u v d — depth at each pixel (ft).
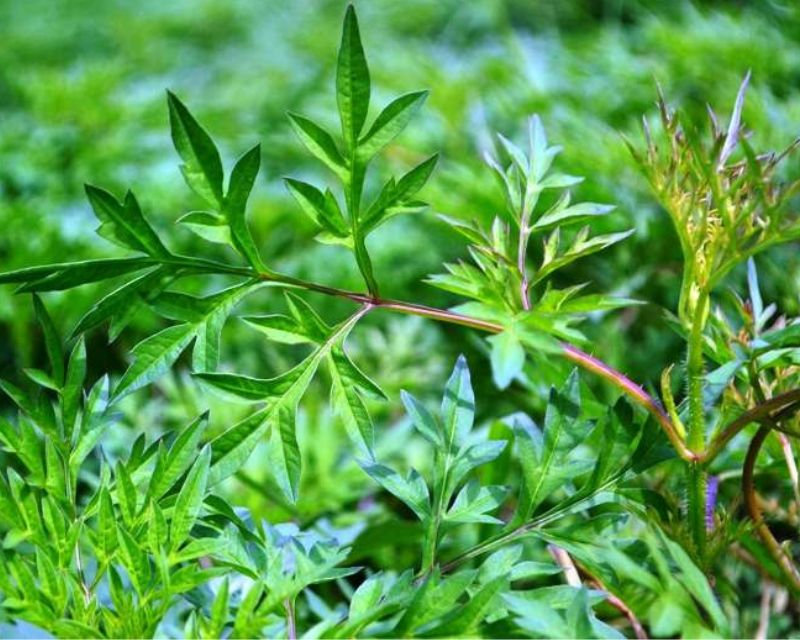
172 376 2.68
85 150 4.31
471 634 1.54
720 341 1.76
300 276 3.52
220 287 3.55
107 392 1.71
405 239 3.51
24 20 7.00
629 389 1.68
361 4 6.76
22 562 1.57
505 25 6.01
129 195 1.64
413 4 6.53
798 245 2.56
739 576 2.10
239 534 1.66
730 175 1.67
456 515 1.69
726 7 4.13
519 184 1.77
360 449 1.66
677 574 1.67
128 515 1.62
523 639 1.54
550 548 1.89
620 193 2.87
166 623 1.79
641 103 3.43
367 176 3.92
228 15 6.97
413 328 3.09
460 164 3.55
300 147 4.35
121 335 3.47
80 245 3.71
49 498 1.62
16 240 3.71
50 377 1.68
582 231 1.72
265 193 3.99
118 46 6.76
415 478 1.70
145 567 1.58
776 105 2.98
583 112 3.49
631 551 1.67
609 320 2.58
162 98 5.14
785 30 3.54
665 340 2.52
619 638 1.56
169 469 1.63
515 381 2.77
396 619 1.59
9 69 6.29
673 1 4.44
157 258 1.66
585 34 5.24
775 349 1.68
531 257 3.04
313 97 4.99
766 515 1.95
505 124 3.97
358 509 2.48
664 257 2.77
